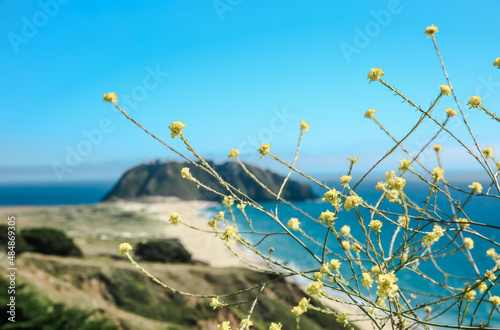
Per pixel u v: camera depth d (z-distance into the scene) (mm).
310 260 44531
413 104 1406
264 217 78688
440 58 1420
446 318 15695
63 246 33688
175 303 26188
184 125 1484
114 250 40031
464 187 87500
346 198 1380
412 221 1603
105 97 1401
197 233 64875
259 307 22781
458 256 37438
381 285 1192
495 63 1510
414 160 1437
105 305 24719
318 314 21234
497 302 1180
